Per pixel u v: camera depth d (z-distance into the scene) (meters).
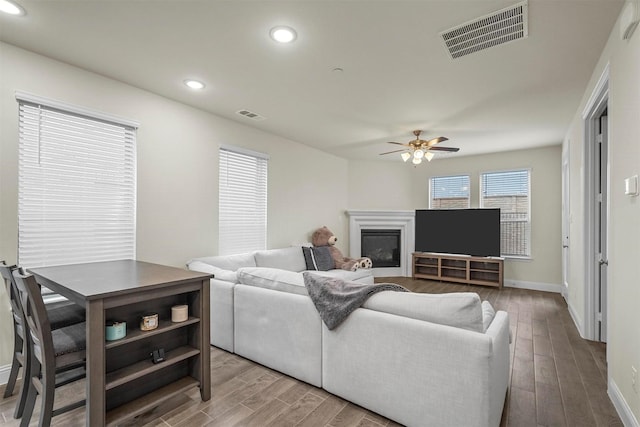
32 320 1.73
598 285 3.23
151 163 3.28
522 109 3.67
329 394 2.19
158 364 1.92
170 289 1.94
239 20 2.08
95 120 2.87
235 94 3.30
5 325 2.33
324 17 2.03
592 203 3.26
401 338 1.82
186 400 2.12
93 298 1.59
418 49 2.40
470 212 5.91
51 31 2.22
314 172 5.70
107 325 1.74
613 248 2.14
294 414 1.97
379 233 6.70
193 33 2.23
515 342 3.20
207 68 2.74
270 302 2.51
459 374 1.63
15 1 1.90
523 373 2.53
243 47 2.41
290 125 4.35
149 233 3.26
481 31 2.17
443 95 3.28
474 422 1.59
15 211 2.39
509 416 1.97
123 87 3.04
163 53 2.51
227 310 2.86
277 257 4.46
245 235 4.37
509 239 5.88
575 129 3.80
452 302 1.75
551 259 5.46
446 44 2.33
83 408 2.04
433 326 1.73
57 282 1.87
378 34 2.21
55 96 2.60
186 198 3.61
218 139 3.97
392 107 3.63
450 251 6.08
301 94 3.29
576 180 3.77
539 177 5.59
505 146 5.48
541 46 2.35
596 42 2.29
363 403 1.99
